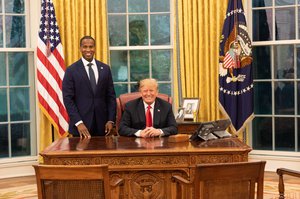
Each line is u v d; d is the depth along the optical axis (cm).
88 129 480
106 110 493
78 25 613
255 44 632
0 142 623
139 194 347
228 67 596
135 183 347
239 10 600
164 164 341
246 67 599
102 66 494
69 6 609
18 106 632
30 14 630
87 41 486
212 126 396
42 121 614
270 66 630
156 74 648
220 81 601
